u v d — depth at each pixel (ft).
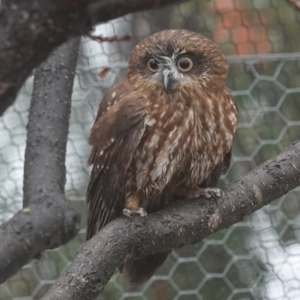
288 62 36.17
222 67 25.34
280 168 22.09
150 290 35.22
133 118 23.85
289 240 35.42
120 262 19.54
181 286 35.14
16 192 32.81
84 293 17.67
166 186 24.32
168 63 24.75
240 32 36.99
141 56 25.43
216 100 24.80
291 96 36.63
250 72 35.88
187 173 24.35
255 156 35.96
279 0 37.17
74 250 34.14
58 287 17.53
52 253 34.09
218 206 21.68
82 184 33.94
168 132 23.93
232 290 35.09
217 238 35.42
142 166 23.93
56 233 14.30
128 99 24.32
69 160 33.73
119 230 19.89
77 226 14.56
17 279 33.86
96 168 24.34
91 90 33.88
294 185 22.26
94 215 24.35
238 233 35.40
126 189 24.04
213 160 24.88
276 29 37.58
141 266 24.16
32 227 14.07
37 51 9.04
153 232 20.54
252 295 34.99
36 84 19.70
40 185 16.70
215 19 36.83
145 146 23.88
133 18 35.19
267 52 37.14
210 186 25.66
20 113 33.12
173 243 21.04
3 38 8.90
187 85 24.43
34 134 18.51
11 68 9.03
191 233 21.31
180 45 24.99
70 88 19.90
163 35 25.68
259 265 35.19
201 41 25.32
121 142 23.82
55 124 18.84
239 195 21.85
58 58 20.03
